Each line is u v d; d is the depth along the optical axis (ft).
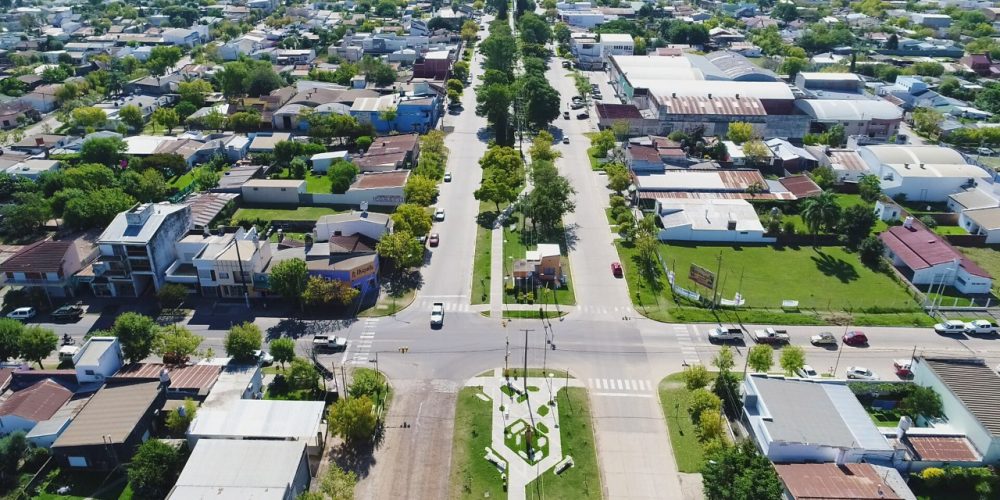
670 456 342.23
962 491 322.34
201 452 310.24
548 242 555.28
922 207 636.89
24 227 552.82
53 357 416.26
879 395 374.84
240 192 620.08
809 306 472.85
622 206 593.42
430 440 349.61
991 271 524.93
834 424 337.72
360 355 414.62
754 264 531.09
